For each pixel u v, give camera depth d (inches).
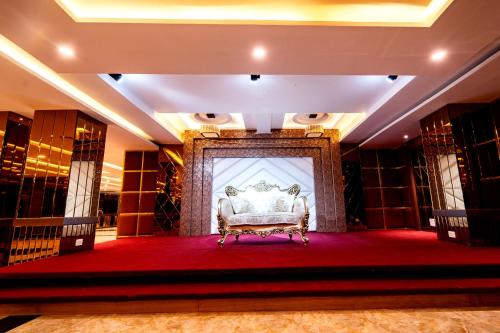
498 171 144.3
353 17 95.0
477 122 148.3
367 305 80.7
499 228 141.1
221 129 242.4
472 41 95.9
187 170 233.9
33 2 75.7
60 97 133.0
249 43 97.1
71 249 138.6
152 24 85.8
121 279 91.4
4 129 147.9
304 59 108.0
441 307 80.5
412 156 241.8
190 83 143.5
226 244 158.1
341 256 111.5
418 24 88.3
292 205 181.8
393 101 155.9
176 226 226.2
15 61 104.2
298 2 88.8
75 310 79.9
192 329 68.9
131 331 68.3
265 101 166.4
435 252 118.2
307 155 241.8
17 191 151.3
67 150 143.0
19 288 88.4
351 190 239.0
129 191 237.5
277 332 66.7
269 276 91.7
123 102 152.9
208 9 91.3
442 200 158.1
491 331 65.3
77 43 94.8
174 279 91.6
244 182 236.5
